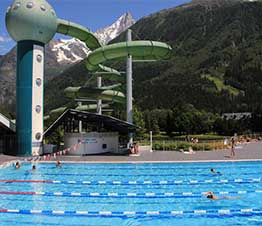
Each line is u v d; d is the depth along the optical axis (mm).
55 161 24703
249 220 10922
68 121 32281
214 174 19766
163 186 16562
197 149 33312
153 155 28234
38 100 29922
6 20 29531
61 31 35281
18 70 29750
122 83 42750
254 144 42375
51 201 13641
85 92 37438
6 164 23000
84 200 13773
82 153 29953
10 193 15039
